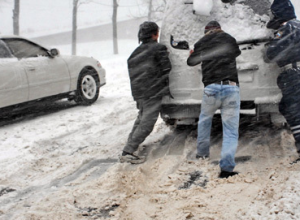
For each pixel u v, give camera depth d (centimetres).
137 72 510
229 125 446
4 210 395
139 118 529
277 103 498
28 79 757
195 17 543
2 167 528
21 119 816
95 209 388
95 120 764
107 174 467
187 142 570
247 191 397
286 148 508
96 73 924
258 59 505
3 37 757
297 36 463
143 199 402
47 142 628
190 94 532
